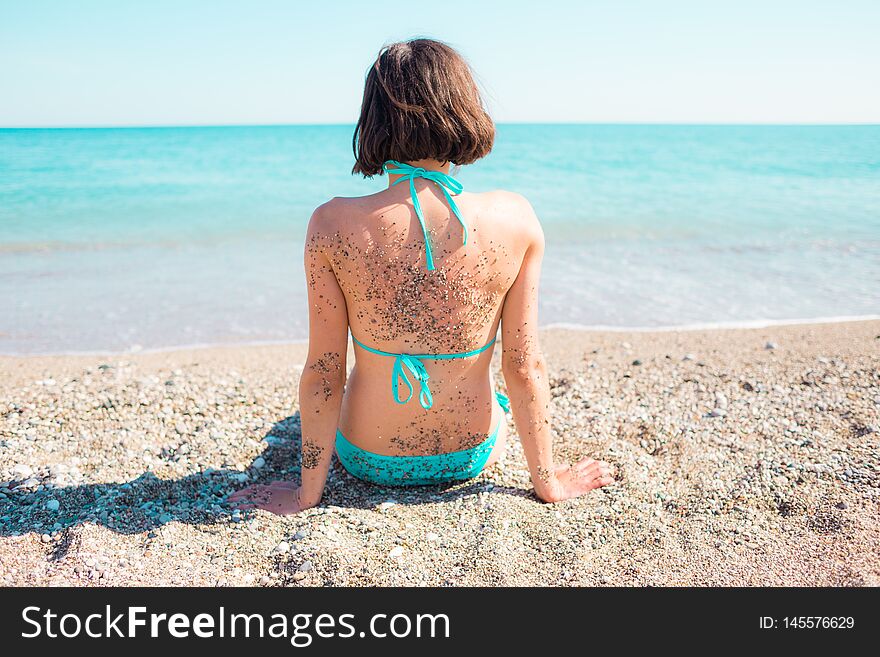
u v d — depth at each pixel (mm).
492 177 20875
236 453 2973
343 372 2406
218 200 14398
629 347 4730
